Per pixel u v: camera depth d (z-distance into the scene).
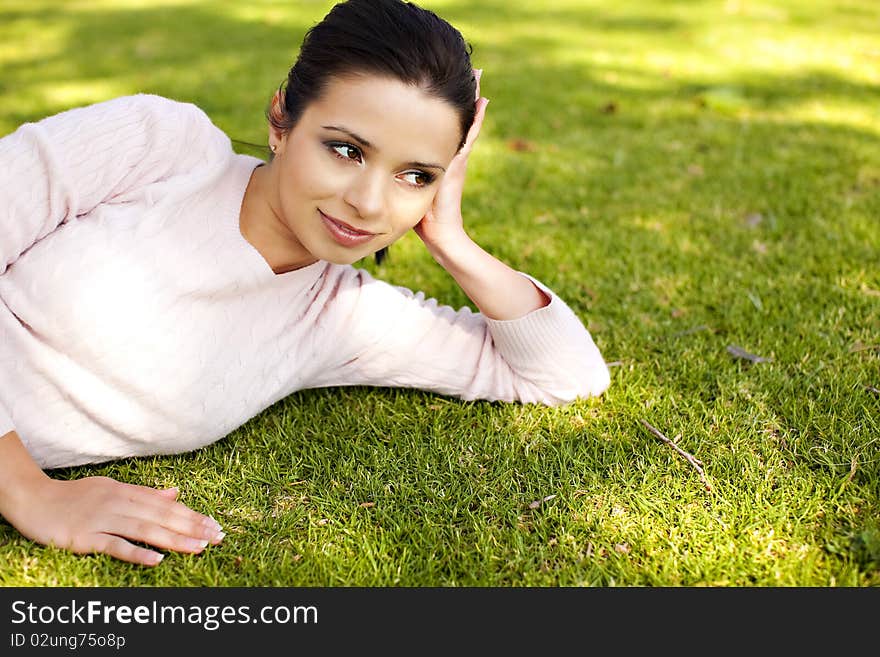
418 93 1.50
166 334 1.73
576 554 1.79
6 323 1.69
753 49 6.05
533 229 3.22
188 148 1.74
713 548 1.79
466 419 2.17
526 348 2.12
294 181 1.59
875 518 1.85
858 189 3.59
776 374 2.33
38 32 6.23
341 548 1.79
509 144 4.05
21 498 1.70
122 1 7.47
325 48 1.53
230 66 5.28
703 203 3.46
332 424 2.14
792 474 1.97
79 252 1.66
